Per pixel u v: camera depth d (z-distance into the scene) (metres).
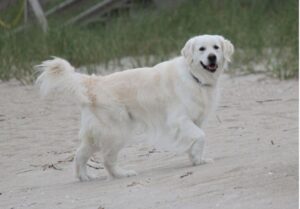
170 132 12.02
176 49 23.47
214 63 11.98
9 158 13.53
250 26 25.56
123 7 29.31
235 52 22.70
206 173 10.76
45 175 12.30
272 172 10.43
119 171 11.77
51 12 28.64
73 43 23.23
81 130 11.89
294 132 13.87
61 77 11.73
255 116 15.69
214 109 12.41
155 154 13.08
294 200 9.12
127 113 11.89
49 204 10.20
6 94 19.58
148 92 11.92
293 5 27.08
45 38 23.69
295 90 18.44
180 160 12.46
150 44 23.97
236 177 10.34
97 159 13.28
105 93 11.78
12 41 23.69
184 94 11.95
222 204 9.23
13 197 10.87
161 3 29.16
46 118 16.69
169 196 9.82
